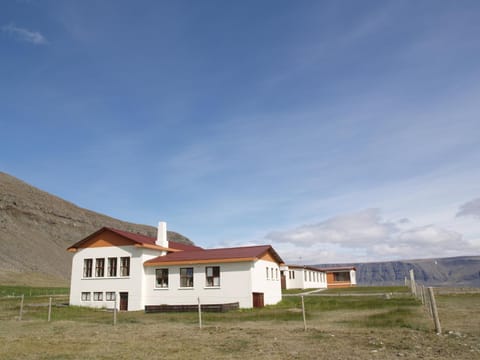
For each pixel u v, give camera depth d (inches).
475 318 688.4
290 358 400.5
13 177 4894.2
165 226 1389.0
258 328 635.5
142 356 422.6
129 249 1234.6
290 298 1401.3
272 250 1270.9
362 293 1536.7
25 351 459.8
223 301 1118.4
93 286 1248.8
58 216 4375.0
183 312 986.7
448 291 1526.8
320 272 2432.3
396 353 409.4
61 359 413.4
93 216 5123.0
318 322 698.2
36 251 3267.7
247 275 1109.1
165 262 1194.0
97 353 443.5
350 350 431.5
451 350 415.2
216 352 438.3
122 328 679.1
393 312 802.2
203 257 1182.9
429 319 686.5
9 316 921.5
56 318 880.9
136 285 1199.6
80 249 1298.0
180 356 419.2
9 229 3363.7
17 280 2422.5
